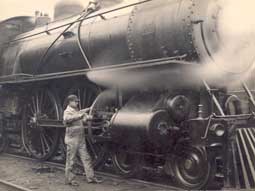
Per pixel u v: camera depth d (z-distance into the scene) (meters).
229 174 6.04
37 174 8.26
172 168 6.77
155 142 6.47
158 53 6.89
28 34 11.07
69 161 7.26
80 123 7.34
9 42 11.30
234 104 6.73
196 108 6.72
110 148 7.74
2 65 11.34
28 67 10.28
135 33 7.20
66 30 8.88
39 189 6.92
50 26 10.34
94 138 7.62
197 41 6.34
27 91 10.32
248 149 6.18
